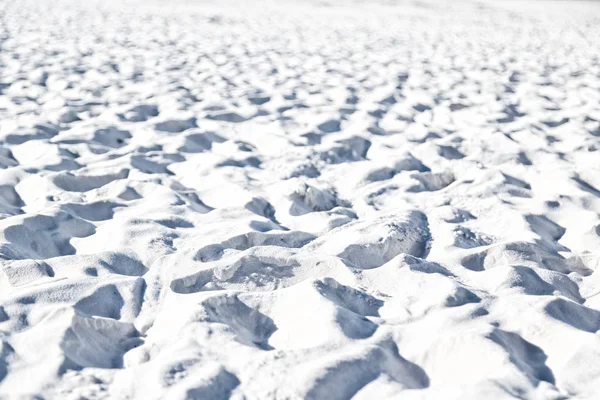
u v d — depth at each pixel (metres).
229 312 2.53
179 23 13.69
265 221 3.55
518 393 2.00
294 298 2.58
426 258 3.27
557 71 9.06
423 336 2.36
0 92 6.76
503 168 4.78
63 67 8.11
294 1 20.33
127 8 16.06
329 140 5.55
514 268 2.90
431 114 6.53
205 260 2.97
